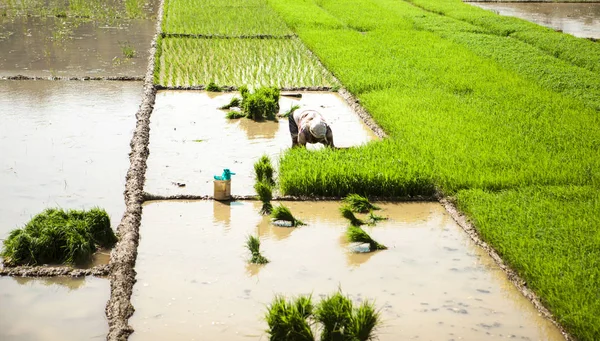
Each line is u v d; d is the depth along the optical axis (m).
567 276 12.71
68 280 13.20
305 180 17.14
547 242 14.06
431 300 12.73
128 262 13.48
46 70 28.05
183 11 39.75
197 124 22.03
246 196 16.86
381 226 15.70
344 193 17.28
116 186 17.22
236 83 26.66
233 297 12.64
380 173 17.30
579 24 43.22
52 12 40.22
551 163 18.36
